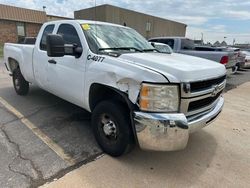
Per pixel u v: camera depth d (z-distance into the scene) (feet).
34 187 8.48
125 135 9.89
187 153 11.51
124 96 9.44
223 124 15.85
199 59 11.87
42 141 11.96
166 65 9.07
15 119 14.74
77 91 12.14
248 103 22.33
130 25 100.73
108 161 10.41
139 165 10.21
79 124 14.23
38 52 15.42
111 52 11.40
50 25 14.90
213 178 9.60
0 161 9.98
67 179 9.03
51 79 14.21
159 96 8.57
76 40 12.32
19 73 19.33
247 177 9.78
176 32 138.21
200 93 9.36
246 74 44.80
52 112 16.14
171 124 8.48
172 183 9.16
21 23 94.22
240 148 12.35
